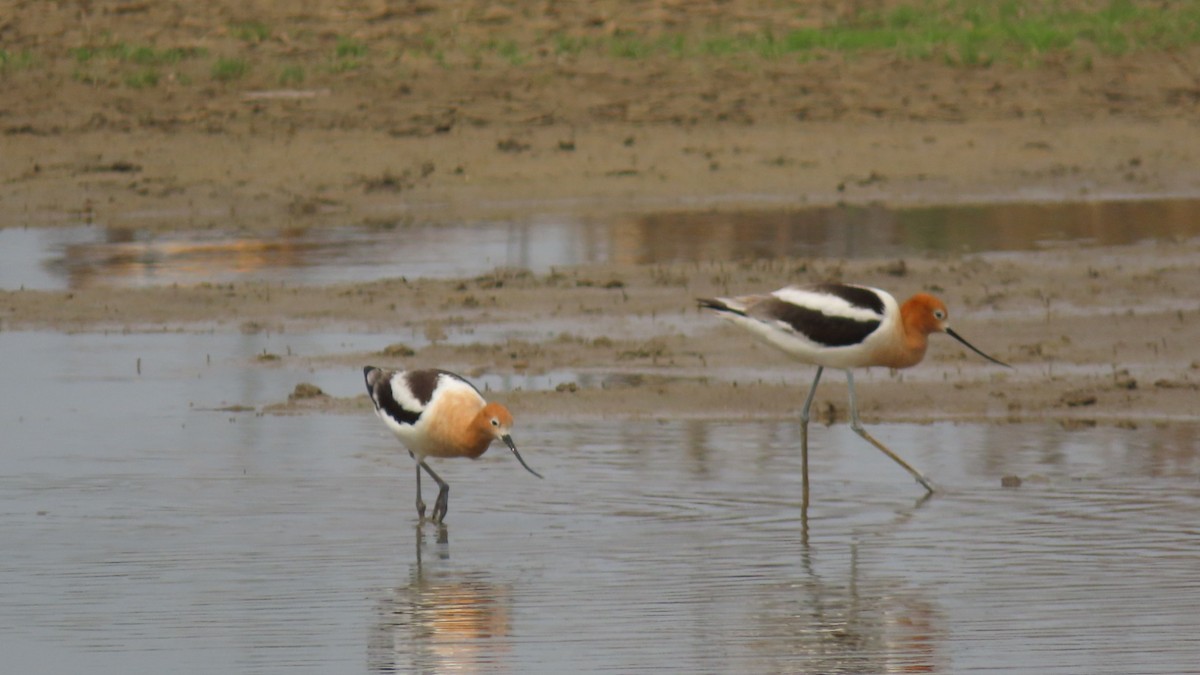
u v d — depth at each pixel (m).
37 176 24.73
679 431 13.42
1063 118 29.62
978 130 28.69
